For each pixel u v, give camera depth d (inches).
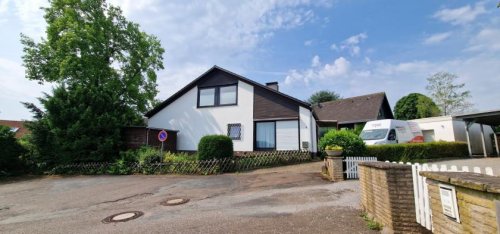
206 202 299.4
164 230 213.0
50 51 808.9
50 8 795.4
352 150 441.7
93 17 819.4
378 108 1051.3
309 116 665.0
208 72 794.2
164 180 470.0
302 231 191.8
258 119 715.4
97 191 403.9
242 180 432.5
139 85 971.3
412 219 170.7
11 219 283.6
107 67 858.1
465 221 93.7
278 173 485.1
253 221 219.9
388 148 583.2
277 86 839.1
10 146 630.5
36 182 527.8
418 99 1498.5
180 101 829.2
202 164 536.1
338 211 233.6
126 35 916.6
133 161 602.9
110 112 669.3
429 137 913.5
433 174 113.3
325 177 421.1
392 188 177.2
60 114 616.4
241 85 754.2
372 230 187.5
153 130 696.4
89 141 613.6
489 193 81.7
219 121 763.4
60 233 226.1
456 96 1464.1
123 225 234.4
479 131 994.1
